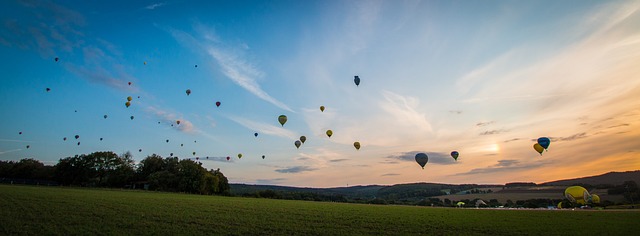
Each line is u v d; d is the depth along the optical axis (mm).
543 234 22000
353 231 21922
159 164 107562
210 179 92812
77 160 95938
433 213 36531
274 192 95500
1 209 23891
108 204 31109
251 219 25859
